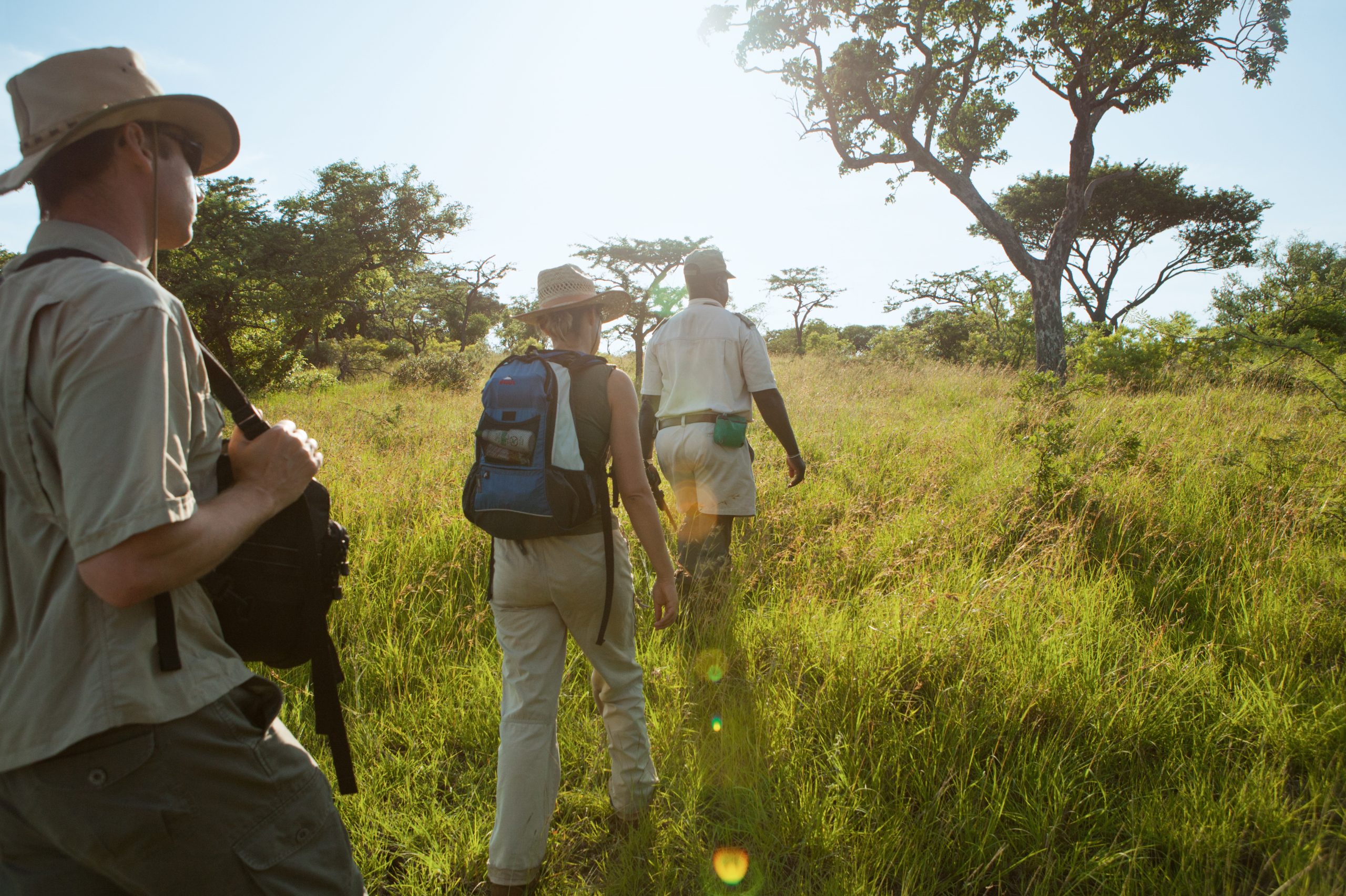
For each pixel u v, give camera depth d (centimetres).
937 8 1565
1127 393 879
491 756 256
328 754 255
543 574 194
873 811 214
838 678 272
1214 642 293
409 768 248
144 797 103
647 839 213
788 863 209
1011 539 419
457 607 354
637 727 217
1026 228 3275
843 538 406
